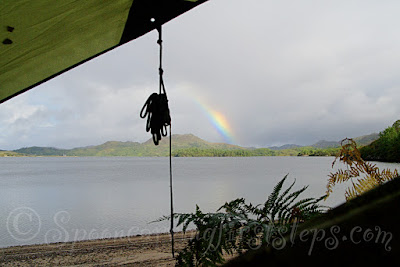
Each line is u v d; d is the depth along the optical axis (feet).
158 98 5.06
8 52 4.37
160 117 4.97
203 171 162.20
